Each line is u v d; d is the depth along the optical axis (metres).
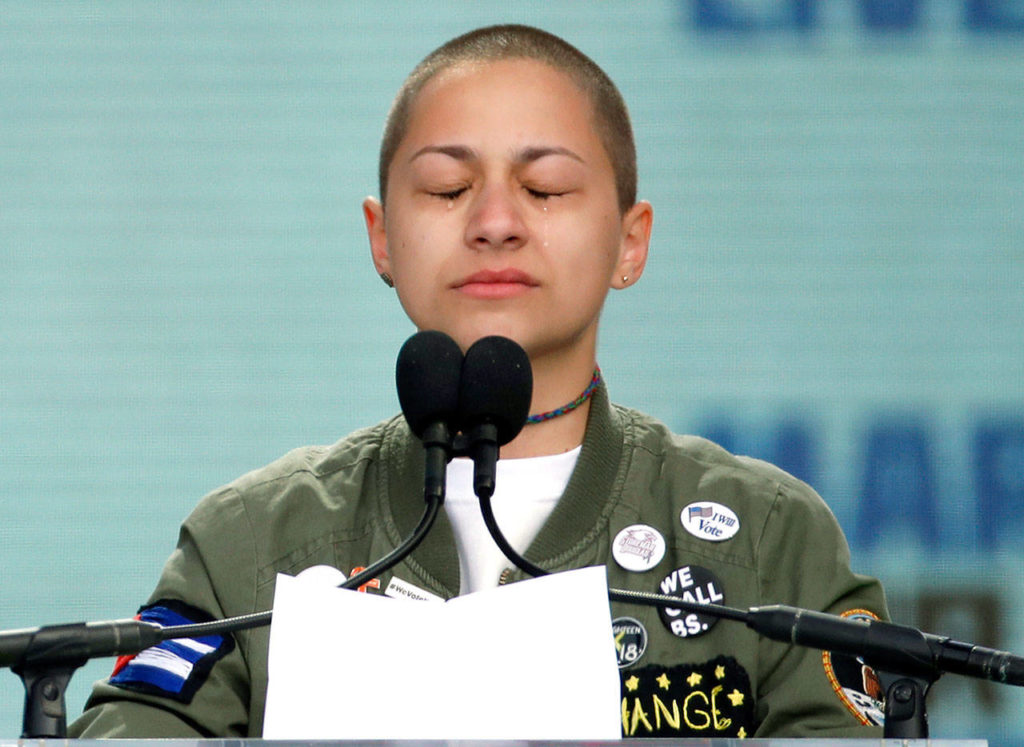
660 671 6.20
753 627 4.93
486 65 6.52
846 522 15.71
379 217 7.03
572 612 4.91
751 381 16.02
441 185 6.35
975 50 16.77
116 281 15.77
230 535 6.62
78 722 6.03
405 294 6.45
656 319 16.02
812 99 16.59
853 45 16.67
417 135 6.46
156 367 15.62
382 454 6.90
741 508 6.57
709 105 16.52
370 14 16.42
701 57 16.58
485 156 6.31
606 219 6.49
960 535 15.60
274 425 15.59
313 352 15.75
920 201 16.50
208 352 15.68
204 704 6.10
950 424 16.03
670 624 6.27
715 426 15.92
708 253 16.23
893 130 16.59
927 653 4.75
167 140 16.08
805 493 6.71
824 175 16.47
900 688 4.77
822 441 15.91
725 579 6.38
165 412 15.55
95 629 4.75
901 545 15.57
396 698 4.82
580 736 4.76
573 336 6.45
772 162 16.44
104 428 15.48
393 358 15.81
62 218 15.86
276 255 15.87
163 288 15.80
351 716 4.80
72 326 15.64
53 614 15.10
